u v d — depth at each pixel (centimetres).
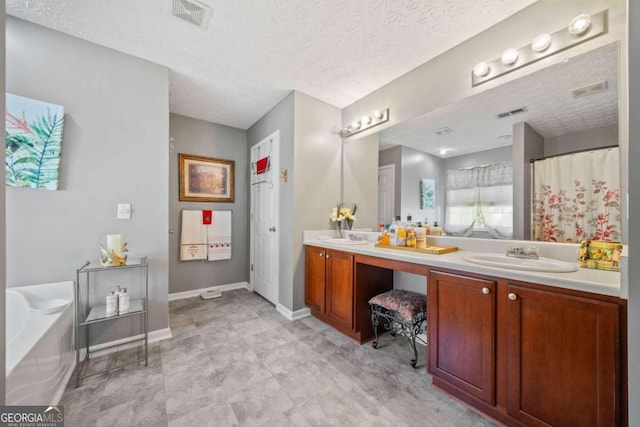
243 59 207
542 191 150
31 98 166
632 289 69
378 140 251
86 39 183
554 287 105
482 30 173
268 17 162
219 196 347
